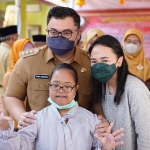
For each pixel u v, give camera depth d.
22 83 1.78
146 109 1.46
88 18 4.94
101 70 1.51
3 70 3.47
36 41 4.30
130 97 1.50
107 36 1.55
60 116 1.47
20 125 1.50
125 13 4.81
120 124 1.57
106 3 4.84
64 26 1.58
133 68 3.37
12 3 8.68
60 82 1.46
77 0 4.41
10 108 1.78
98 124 1.52
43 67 1.75
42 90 1.75
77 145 1.43
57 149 1.41
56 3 4.73
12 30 3.78
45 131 1.45
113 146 1.37
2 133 1.26
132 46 3.37
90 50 1.59
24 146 1.36
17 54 3.15
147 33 4.78
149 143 1.45
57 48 1.60
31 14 8.34
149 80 3.39
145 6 4.72
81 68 1.78
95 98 1.74
